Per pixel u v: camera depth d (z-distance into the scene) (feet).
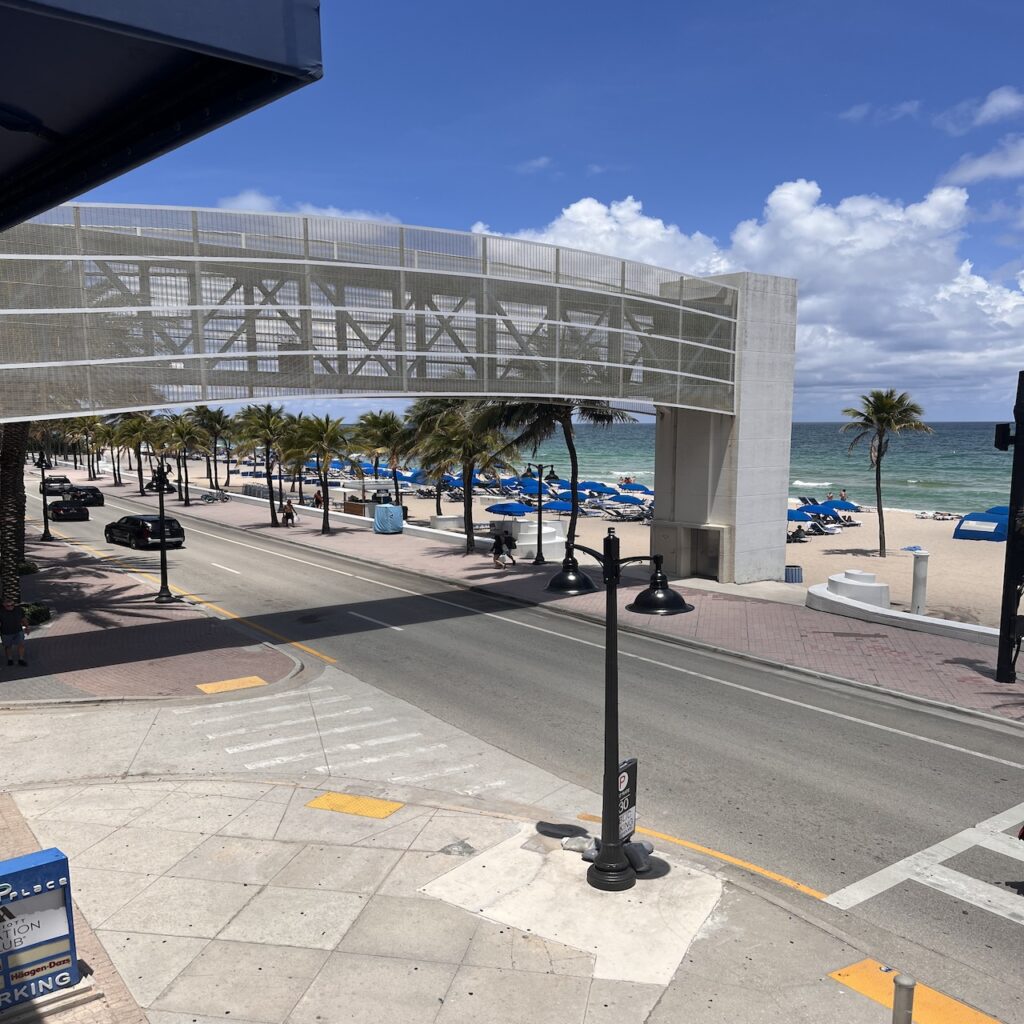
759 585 92.22
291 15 8.64
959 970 25.02
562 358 76.79
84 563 105.70
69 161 12.26
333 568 106.63
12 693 51.34
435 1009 22.68
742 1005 22.91
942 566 123.95
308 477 282.36
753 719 48.47
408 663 60.44
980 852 32.63
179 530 122.52
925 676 56.75
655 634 69.82
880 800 37.40
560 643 67.00
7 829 33.27
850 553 139.33
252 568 105.70
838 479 355.15
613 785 28.94
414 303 68.13
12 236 50.67
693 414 93.66
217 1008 22.67
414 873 29.89
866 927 27.37
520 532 120.47
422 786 38.50
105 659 59.93
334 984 23.70
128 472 304.91
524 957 25.00
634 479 350.84
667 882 29.40
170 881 29.27
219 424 237.45
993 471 391.65
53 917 22.39
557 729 46.42
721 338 88.74
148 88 10.18
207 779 38.65
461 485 238.89
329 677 56.54
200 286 57.93
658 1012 22.59
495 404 95.66
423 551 120.16
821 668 58.70
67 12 7.21
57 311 52.16
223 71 9.54
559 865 30.53
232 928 26.43
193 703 50.55
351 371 65.05
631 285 82.07
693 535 96.22
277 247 61.57
